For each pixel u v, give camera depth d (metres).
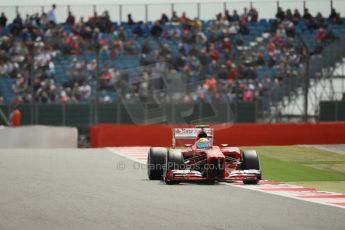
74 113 89.00
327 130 81.44
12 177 46.62
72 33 106.69
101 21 107.06
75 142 82.00
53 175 48.19
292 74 96.06
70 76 98.69
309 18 108.19
